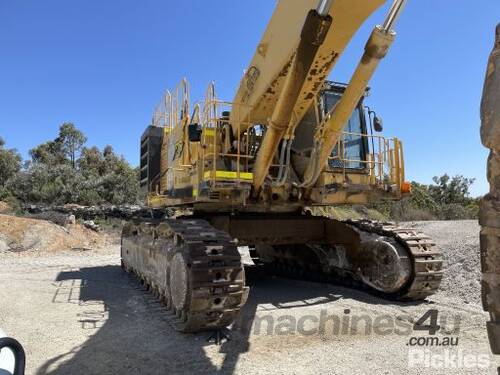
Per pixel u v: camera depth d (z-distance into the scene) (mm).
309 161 6555
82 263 12000
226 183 5988
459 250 9492
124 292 7973
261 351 4750
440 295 7633
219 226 7500
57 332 5484
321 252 8883
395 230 7609
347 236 7859
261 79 5961
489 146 1618
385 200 7172
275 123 5516
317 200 6980
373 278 7523
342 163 7398
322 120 6762
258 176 6191
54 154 44062
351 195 7113
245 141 6926
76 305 6945
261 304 6945
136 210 22266
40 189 27172
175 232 5871
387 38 5074
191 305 5035
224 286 5117
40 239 14859
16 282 8852
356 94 5617
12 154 38312
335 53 5211
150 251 7664
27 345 4996
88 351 4793
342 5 4629
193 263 5113
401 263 6984
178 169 7762
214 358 4555
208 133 6719
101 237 17828
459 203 27016
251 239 7707
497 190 1606
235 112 6758
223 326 5406
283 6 5469
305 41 4613
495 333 1572
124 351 4777
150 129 9586
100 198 28031
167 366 4352
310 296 7527
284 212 8359
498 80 1578
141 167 10664
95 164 42062
